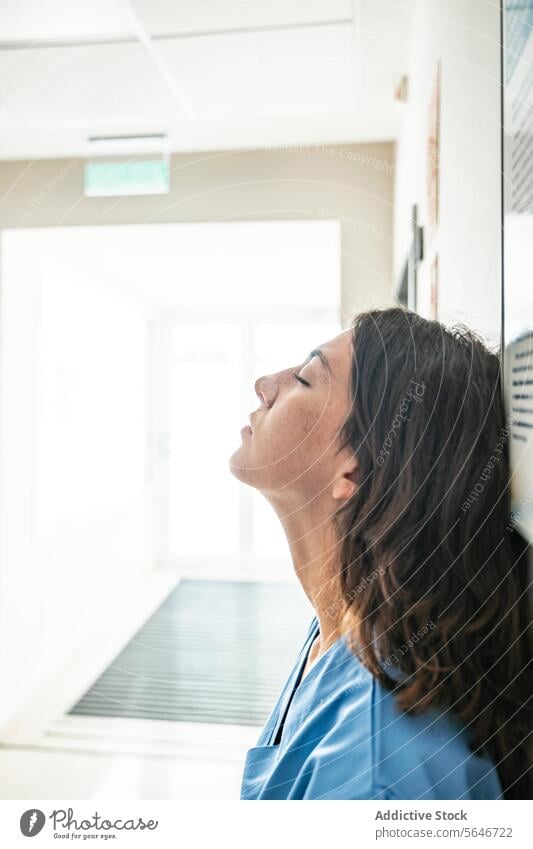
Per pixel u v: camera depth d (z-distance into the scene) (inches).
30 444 54.4
